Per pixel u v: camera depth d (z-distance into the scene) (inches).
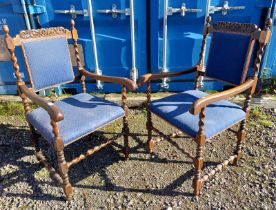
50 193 78.7
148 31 110.2
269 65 116.9
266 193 76.0
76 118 73.5
